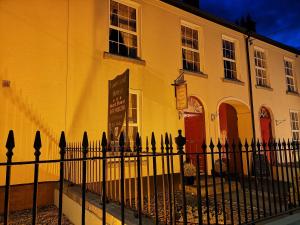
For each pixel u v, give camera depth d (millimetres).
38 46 6977
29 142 6574
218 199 6910
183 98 9047
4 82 6418
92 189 5562
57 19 7336
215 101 10680
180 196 7160
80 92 7438
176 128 9305
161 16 9625
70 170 6312
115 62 8203
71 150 6305
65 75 7262
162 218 4859
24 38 6812
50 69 7066
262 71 13352
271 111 13008
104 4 8266
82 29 7715
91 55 7766
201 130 10211
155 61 9172
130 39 9094
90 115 7512
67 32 7449
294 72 15141
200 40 10836
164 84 9273
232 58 12172
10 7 6719
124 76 5676
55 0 7379
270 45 13734
